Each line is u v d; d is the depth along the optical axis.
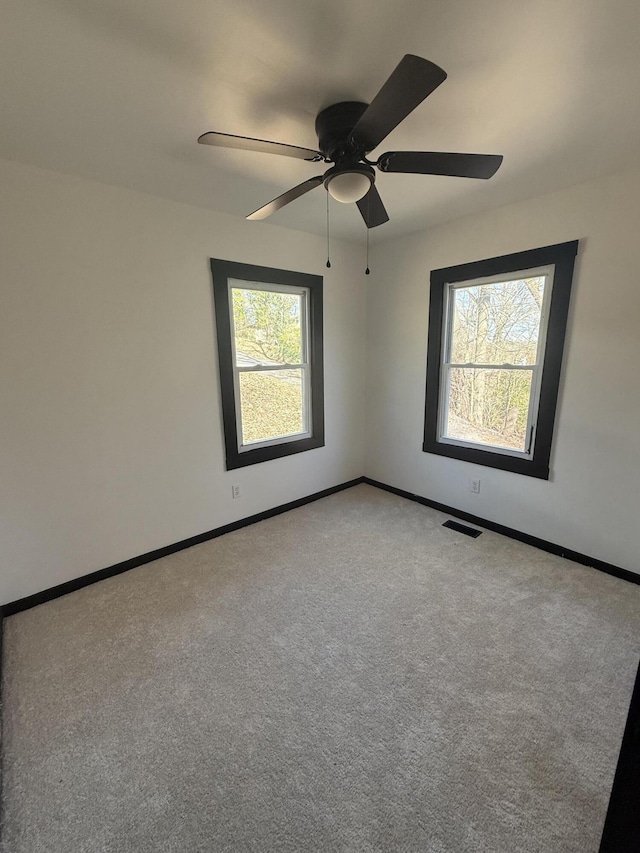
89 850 1.13
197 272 2.63
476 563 2.59
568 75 1.35
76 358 2.23
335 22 1.11
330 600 2.23
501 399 2.92
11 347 2.03
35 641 1.94
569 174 2.14
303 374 3.46
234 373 2.96
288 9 1.07
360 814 1.20
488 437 3.04
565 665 1.75
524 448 2.82
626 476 2.32
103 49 1.19
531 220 2.50
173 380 2.63
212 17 1.09
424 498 3.54
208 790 1.27
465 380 3.12
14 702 1.60
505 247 2.65
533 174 2.14
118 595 2.31
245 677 1.71
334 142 1.52
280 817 1.20
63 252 2.12
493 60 1.27
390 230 3.13
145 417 2.54
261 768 1.34
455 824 1.17
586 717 1.50
